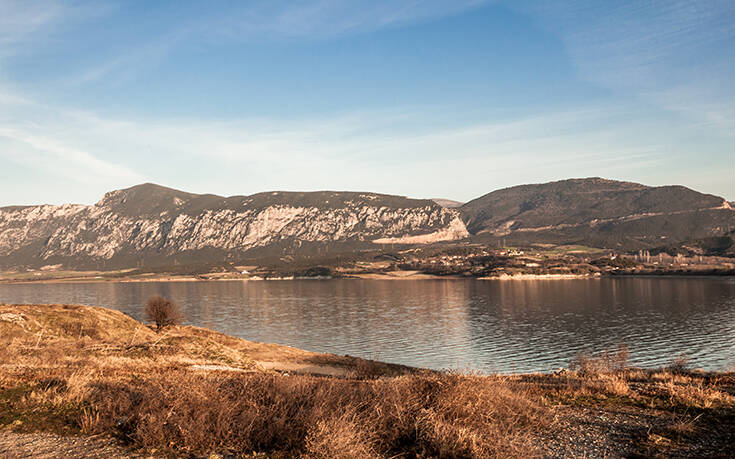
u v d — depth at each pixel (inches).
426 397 426.0
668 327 4906.5
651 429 408.2
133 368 874.1
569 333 4692.4
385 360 3508.9
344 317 6136.8
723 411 456.1
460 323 5487.2
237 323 5684.1
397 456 348.8
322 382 495.8
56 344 1334.9
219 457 348.8
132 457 347.6
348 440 341.4
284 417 400.2
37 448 365.7
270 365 1603.1
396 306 7327.8
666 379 706.8
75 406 474.3
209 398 428.8
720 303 6752.0
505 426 402.0
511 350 3882.9
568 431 409.4
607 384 607.8
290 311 6865.2
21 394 518.9
